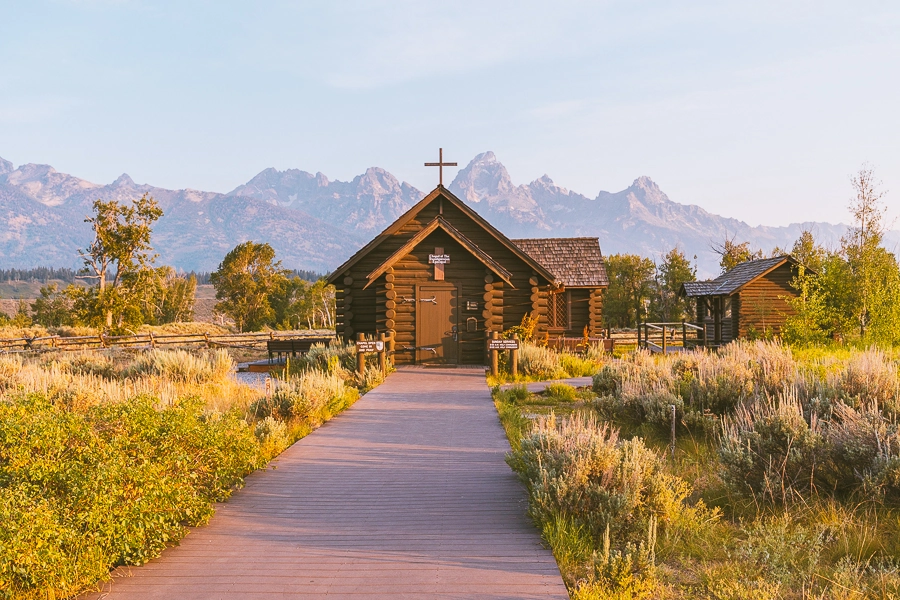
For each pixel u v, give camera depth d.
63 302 88.25
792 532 6.81
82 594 5.69
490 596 5.54
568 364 22.97
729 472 8.30
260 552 6.64
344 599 5.51
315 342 29.20
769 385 12.65
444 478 9.36
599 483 7.36
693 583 5.90
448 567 6.16
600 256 34.56
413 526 7.36
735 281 38.66
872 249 29.45
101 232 65.00
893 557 6.25
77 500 6.00
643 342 36.62
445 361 23.67
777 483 7.86
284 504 8.27
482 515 7.72
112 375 23.20
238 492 8.79
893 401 10.36
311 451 11.07
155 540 6.48
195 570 6.20
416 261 23.78
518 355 21.94
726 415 11.62
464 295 23.81
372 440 11.86
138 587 5.83
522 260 25.50
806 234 54.31
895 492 7.53
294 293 112.06
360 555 6.50
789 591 5.65
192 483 7.81
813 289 32.75
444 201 25.69
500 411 14.20
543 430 8.92
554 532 6.71
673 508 7.16
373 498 8.46
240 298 94.94
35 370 19.95
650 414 11.80
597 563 5.96
